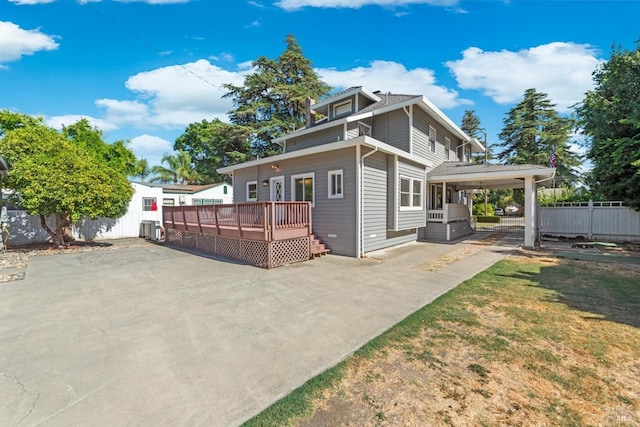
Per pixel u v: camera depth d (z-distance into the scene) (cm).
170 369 277
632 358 287
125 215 1517
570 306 432
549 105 2811
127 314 425
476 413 213
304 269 723
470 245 1110
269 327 375
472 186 1591
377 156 956
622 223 1195
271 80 2714
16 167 983
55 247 1148
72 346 326
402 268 722
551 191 2675
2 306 464
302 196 1046
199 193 1925
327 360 291
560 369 269
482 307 434
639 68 1105
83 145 1597
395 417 209
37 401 230
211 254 991
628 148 1036
